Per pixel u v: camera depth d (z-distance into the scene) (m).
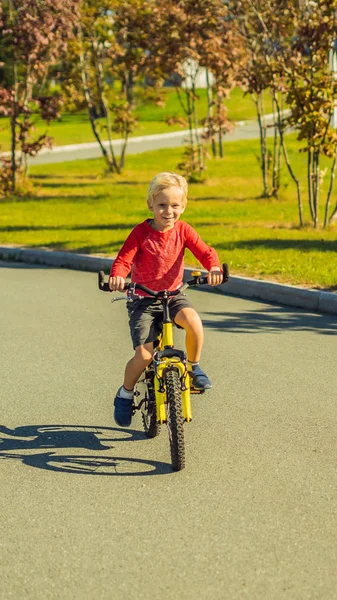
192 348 5.75
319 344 9.02
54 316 10.51
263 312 10.67
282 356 8.52
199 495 5.29
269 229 17.28
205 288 12.26
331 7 16.58
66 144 40.88
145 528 4.84
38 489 5.44
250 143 38.25
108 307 11.01
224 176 28.91
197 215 19.83
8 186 24.48
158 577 4.29
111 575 4.32
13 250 15.19
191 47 23.34
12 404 7.15
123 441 6.30
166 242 5.77
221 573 4.32
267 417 6.72
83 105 29.92
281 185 25.69
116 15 26.42
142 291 5.82
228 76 23.69
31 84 24.69
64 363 8.38
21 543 4.69
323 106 16.56
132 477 5.59
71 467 5.80
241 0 19.50
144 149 38.56
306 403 7.06
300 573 4.30
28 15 22.45
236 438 6.27
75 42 28.55
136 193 24.55
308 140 16.95
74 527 4.88
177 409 5.52
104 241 15.62
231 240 15.48
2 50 25.14
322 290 10.97
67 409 7.02
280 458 5.88
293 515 4.98
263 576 4.28
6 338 9.42
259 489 5.36
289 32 19.62
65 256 14.39
